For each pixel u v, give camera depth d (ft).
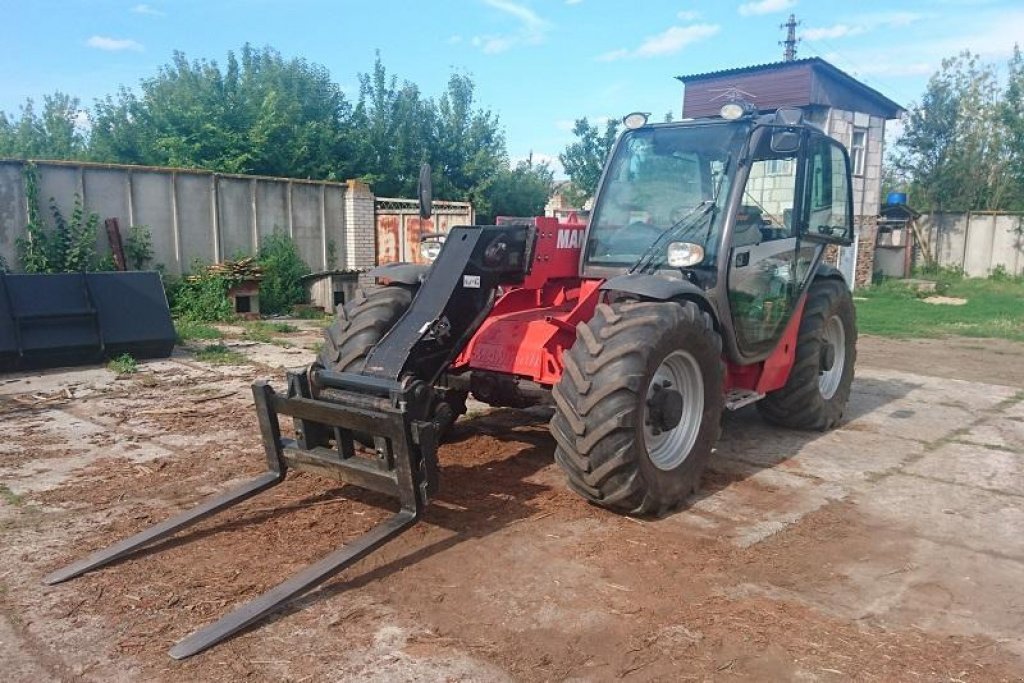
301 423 12.87
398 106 77.15
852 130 61.26
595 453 12.85
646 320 13.21
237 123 61.16
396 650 9.53
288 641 9.69
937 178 83.66
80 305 26.27
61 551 12.12
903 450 18.72
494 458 16.94
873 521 14.14
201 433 18.63
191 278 39.09
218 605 10.50
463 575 11.53
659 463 14.06
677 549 12.64
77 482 15.21
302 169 63.41
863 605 11.00
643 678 9.10
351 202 46.57
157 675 8.95
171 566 11.60
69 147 81.76
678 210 16.28
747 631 10.18
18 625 10.00
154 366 26.40
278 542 12.46
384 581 11.30
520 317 15.69
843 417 21.93
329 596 10.84
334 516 13.50
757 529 13.60
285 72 69.87
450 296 13.89
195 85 63.93
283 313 41.83
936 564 12.39
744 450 18.52
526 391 14.66
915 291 61.05
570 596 10.98
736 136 15.99
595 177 77.61
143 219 38.75
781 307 17.93
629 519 13.83
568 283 17.10
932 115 84.12
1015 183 80.18
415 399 11.75
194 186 40.34
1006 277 72.59
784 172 17.70
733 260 15.70
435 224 51.75
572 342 14.98
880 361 31.65
